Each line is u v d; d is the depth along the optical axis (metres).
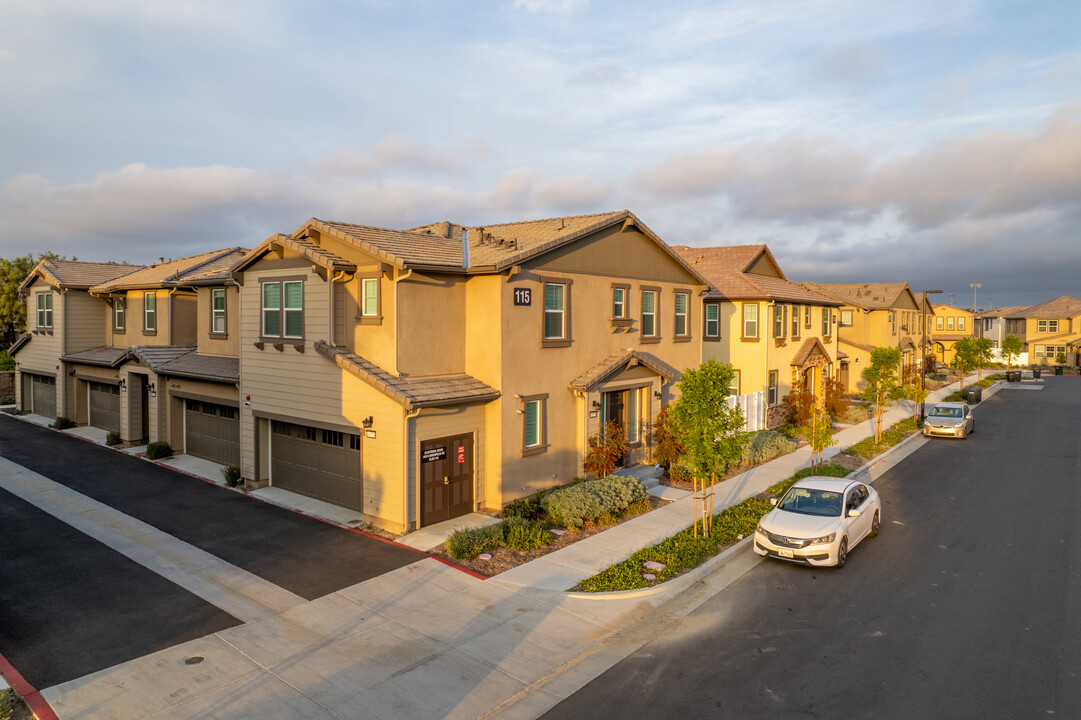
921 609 11.48
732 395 28.92
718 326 30.94
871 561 13.97
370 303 16.55
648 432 22.12
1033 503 18.52
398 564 13.43
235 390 20.84
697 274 24.36
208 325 24.14
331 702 8.52
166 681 9.01
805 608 11.55
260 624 10.77
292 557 13.82
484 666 9.48
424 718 8.21
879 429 27.58
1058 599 11.86
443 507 16.27
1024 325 78.62
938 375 56.59
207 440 22.81
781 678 9.17
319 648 9.98
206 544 14.59
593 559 13.66
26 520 16.19
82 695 8.64
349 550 14.24
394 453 15.42
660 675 9.27
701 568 13.16
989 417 36.28
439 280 16.88
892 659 9.70
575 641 10.27
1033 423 33.88
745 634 10.55
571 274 19.11
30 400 32.84
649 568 13.10
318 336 17.20
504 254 17.62
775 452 24.55
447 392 15.95
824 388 32.88
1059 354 73.19
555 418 18.66
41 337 30.94
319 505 17.53
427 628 10.65
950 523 16.69
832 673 9.30
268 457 19.55
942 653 9.88
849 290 49.81
